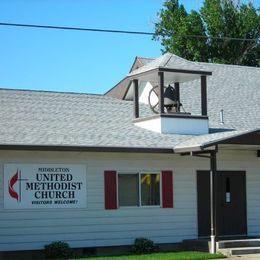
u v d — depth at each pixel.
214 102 26.67
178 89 24.30
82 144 19.80
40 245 19.64
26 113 22.31
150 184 21.66
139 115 24.45
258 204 23.59
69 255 19.47
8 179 19.42
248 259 18.98
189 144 20.64
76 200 20.31
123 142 20.75
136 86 23.84
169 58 23.64
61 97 24.80
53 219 19.92
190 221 22.09
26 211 19.58
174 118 22.81
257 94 28.03
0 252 19.09
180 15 49.06
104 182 20.78
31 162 19.78
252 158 23.61
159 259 18.27
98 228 20.55
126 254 20.14
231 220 22.98
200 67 23.83
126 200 21.20
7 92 24.12
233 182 23.19
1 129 20.16
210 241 20.50
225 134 21.06
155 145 20.97
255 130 20.34
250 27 49.16
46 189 19.91
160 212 21.61
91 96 25.69
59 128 21.17
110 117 23.69
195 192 22.30
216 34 48.56
